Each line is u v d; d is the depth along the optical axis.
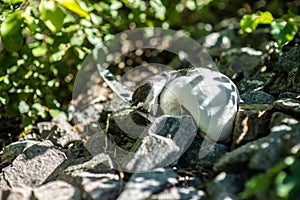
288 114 2.14
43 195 1.96
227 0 4.40
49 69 3.16
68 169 2.18
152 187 1.92
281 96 2.63
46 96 3.15
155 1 3.21
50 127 2.93
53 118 3.06
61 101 3.34
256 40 3.83
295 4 4.10
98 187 1.97
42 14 2.51
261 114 2.20
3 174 2.29
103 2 3.28
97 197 1.93
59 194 1.97
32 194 2.03
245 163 1.92
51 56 3.07
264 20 3.01
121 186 2.00
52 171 2.30
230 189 1.89
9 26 2.61
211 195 1.89
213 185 1.91
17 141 2.72
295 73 2.78
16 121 3.14
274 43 3.28
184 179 2.04
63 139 2.79
